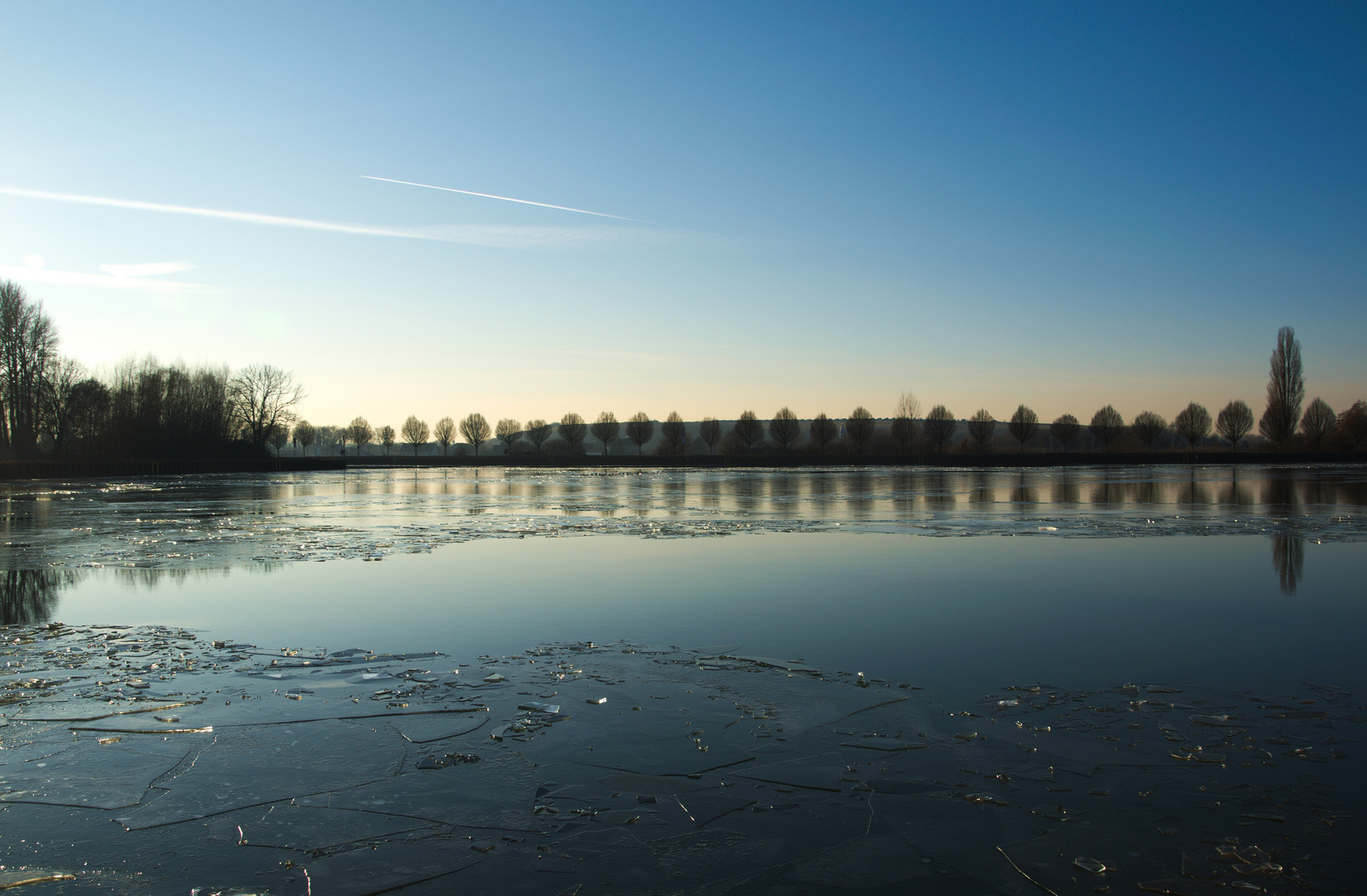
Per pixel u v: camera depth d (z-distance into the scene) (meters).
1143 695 9.34
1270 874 5.66
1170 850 5.99
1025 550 21.30
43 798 6.96
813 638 12.09
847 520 29.59
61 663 10.92
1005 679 10.00
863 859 5.93
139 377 94.06
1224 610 13.90
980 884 5.59
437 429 180.38
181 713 9.00
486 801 6.89
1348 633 12.27
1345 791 6.91
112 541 24.14
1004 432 188.62
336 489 55.66
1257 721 8.54
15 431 82.12
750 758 7.71
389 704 9.27
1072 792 6.95
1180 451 139.50
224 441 100.19
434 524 29.19
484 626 12.97
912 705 9.07
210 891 5.54
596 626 12.92
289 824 6.51
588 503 40.06
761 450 153.75
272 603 14.86
